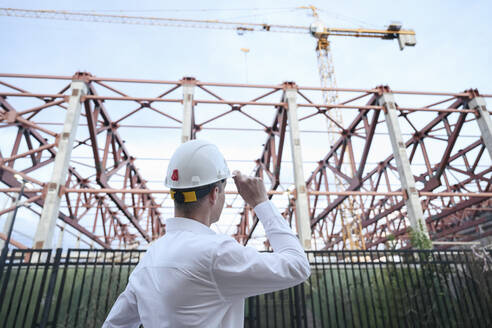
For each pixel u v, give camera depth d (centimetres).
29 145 2800
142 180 4397
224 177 136
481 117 2833
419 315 998
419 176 3900
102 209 4294
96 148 2788
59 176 2170
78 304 870
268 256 113
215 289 107
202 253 108
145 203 4653
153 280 113
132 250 941
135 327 141
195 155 134
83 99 2520
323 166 4125
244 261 108
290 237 127
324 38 7150
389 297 1114
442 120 3114
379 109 2867
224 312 112
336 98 7025
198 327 104
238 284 108
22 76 2536
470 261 1105
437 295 1094
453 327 1044
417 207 2397
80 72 2622
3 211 2091
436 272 1070
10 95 2489
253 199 137
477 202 3512
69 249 909
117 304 136
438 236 4603
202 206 130
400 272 1173
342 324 1090
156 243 130
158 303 108
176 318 104
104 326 137
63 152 2241
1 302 847
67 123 2348
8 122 2353
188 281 105
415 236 1609
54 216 2067
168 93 2752
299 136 2645
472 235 4200
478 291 1053
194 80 2784
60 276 1082
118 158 3488
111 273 922
